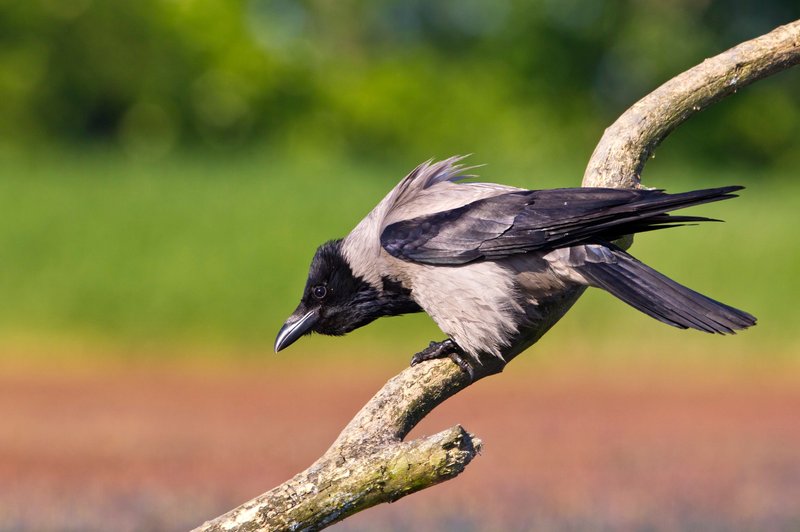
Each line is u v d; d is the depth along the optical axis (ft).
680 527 33.27
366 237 21.56
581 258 19.92
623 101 116.67
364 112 108.06
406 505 35.65
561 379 52.70
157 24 106.42
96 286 55.57
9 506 34.45
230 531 16.39
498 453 41.34
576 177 74.54
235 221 59.47
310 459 39.75
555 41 115.14
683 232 59.26
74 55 105.40
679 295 18.99
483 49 117.50
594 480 37.83
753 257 57.93
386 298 21.59
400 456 16.28
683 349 54.08
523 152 106.73
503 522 33.88
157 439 41.98
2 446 40.73
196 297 55.42
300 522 16.42
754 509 34.83
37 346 54.19
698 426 44.80
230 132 107.86
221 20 107.96
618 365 53.57
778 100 111.96
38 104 105.40
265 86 107.86
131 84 106.42
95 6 104.78
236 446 40.83
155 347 54.34
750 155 111.86
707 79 20.67
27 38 104.99
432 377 18.88
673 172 100.12
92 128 108.17
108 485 36.78
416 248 20.80
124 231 58.18
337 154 106.42
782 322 55.42
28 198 61.98
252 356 54.08
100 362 53.62
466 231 20.59
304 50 115.44
